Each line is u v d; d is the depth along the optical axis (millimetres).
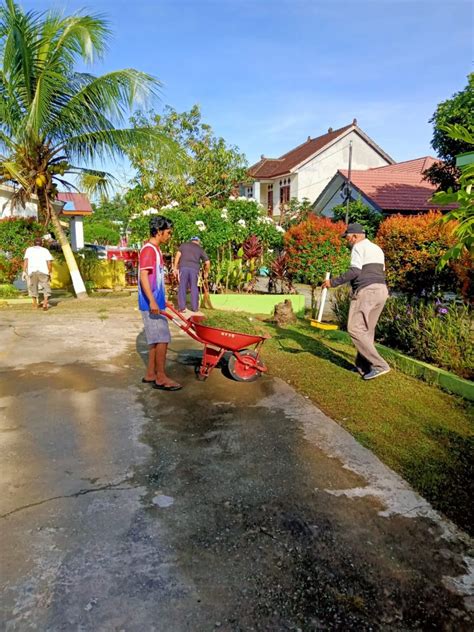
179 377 5453
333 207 21562
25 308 10539
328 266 9188
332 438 3850
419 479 3221
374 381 5391
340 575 2318
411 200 19172
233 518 2750
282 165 30266
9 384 5090
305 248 9359
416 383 5383
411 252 7637
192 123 19766
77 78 11102
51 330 7961
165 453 3551
